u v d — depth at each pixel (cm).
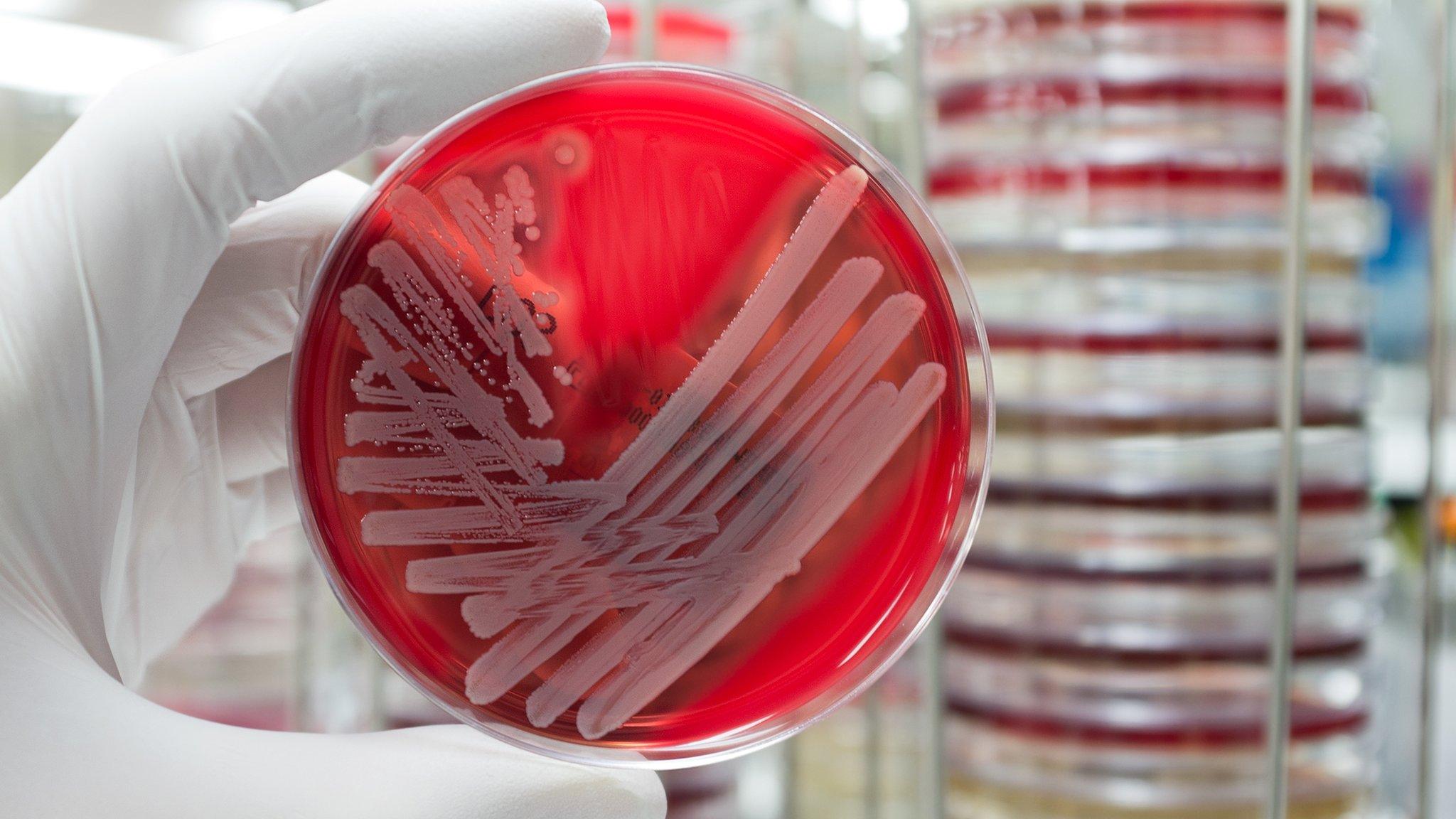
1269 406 35
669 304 30
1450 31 35
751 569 31
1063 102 35
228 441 38
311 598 41
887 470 31
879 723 39
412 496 30
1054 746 36
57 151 33
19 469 33
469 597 30
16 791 32
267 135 33
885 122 40
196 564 38
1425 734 36
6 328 33
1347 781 37
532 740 31
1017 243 36
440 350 30
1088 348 36
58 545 33
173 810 32
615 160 30
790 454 31
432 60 33
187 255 33
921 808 39
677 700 31
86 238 33
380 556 30
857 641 31
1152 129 35
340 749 33
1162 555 35
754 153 30
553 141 30
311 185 36
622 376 30
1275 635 34
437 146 30
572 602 31
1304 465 36
